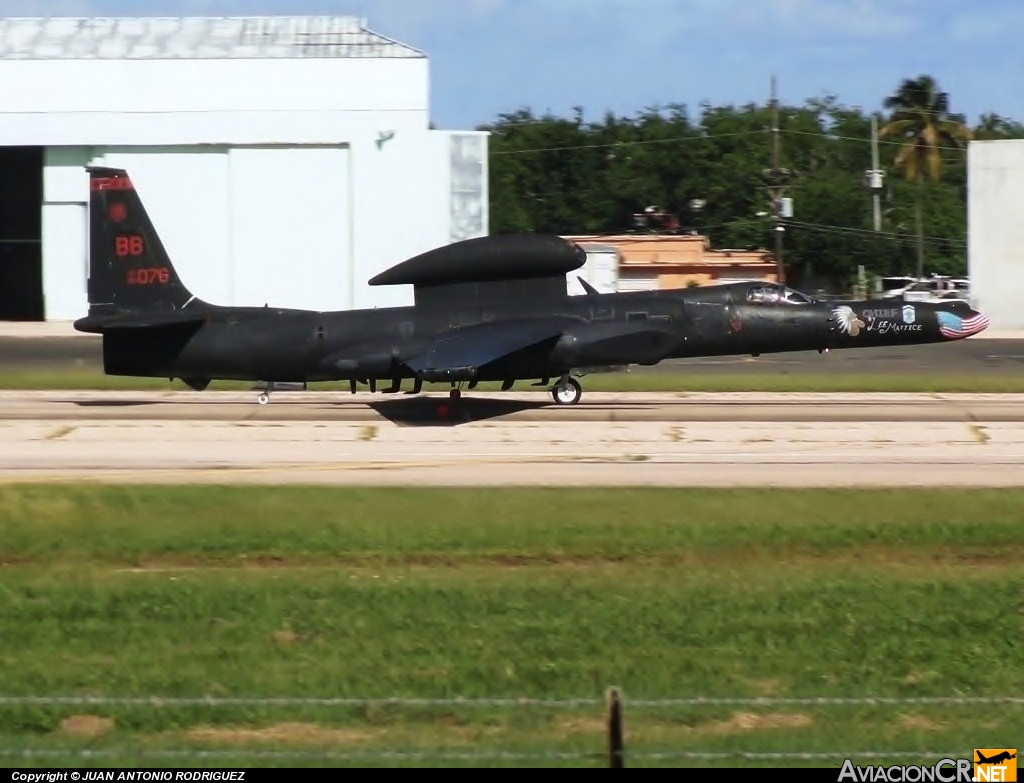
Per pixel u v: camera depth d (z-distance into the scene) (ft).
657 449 335.26
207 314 392.27
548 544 240.94
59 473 305.12
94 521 256.93
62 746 156.66
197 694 172.65
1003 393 456.04
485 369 380.17
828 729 160.25
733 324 391.24
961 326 403.75
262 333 388.98
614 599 210.38
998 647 190.39
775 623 199.52
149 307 398.21
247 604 208.85
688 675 180.14
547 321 383.04
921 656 187.11
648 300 391.65
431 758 142.51
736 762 145.69
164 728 162.20
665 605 207.31
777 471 305.32
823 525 251.19
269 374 393.09
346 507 265.75
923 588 215.10
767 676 179.93
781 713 167.02
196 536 246.47
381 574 227.20
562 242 392.47
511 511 262.26
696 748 152.87
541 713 164.86
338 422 382.83
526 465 313.53
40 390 472.03
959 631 196.44
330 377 392.88
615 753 124.57
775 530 247.50
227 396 451.53
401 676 179.42
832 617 202.28
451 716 164.76
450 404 416.67
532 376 385.70
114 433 363.35
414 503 268.82
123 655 188.34
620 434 358.64
